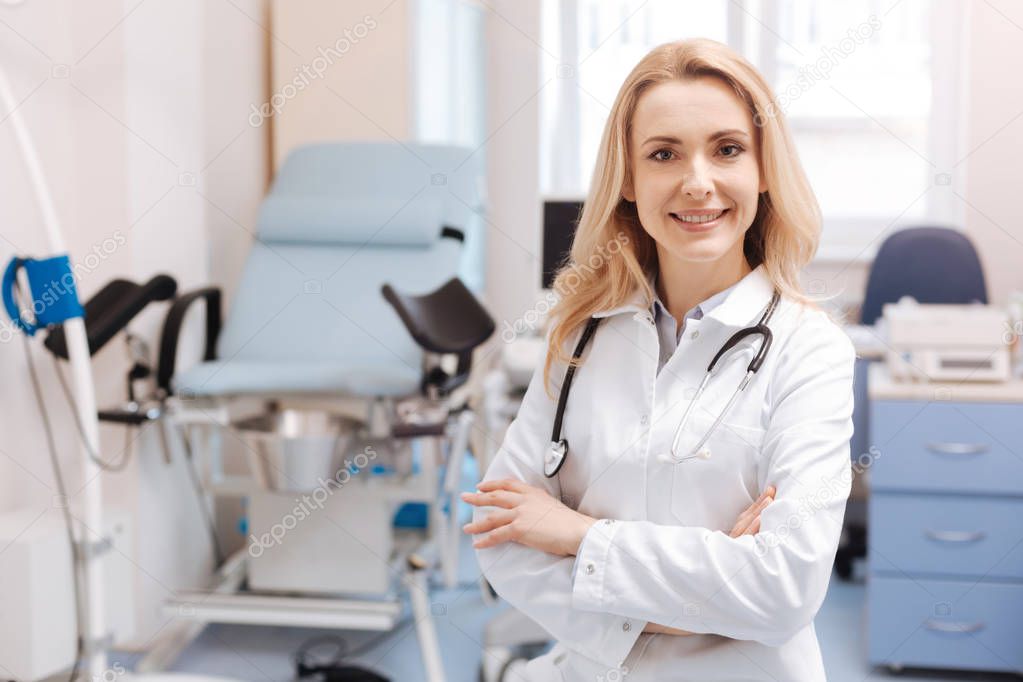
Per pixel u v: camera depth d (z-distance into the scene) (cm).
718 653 96
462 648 225
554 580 97
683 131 95
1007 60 312
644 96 98
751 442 98
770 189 100
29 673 181
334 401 207
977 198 319
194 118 251
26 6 205
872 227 352
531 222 360
